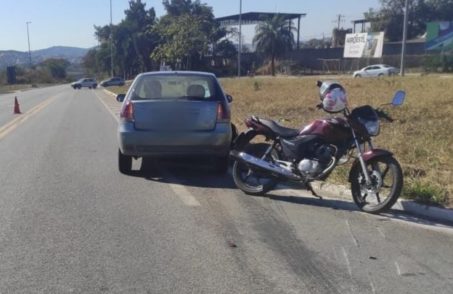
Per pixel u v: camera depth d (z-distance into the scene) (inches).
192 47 2586.1
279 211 272.1
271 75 2955.2
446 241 227.3
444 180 307.1
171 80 362.0
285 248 218.2
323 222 253.1
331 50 3115.2
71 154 450.6
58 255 209.3
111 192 311.7
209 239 228.5
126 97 360.5
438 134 466.3
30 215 263.9
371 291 178.7
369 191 267.0
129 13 4160.9
